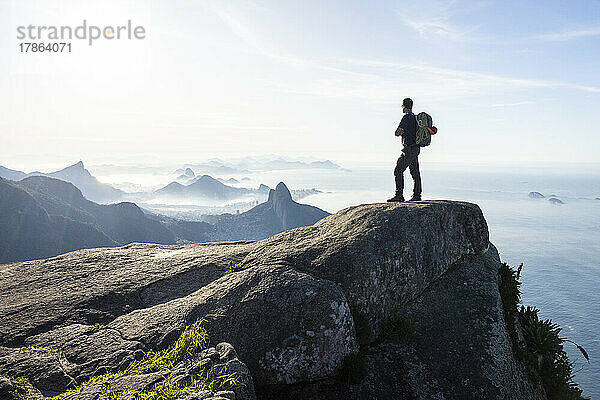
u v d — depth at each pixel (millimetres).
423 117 11406
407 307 8703
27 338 6930
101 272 10375
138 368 5445
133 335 6688
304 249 8898
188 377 4930
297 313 6820
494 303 8867
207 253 11320
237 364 5273
